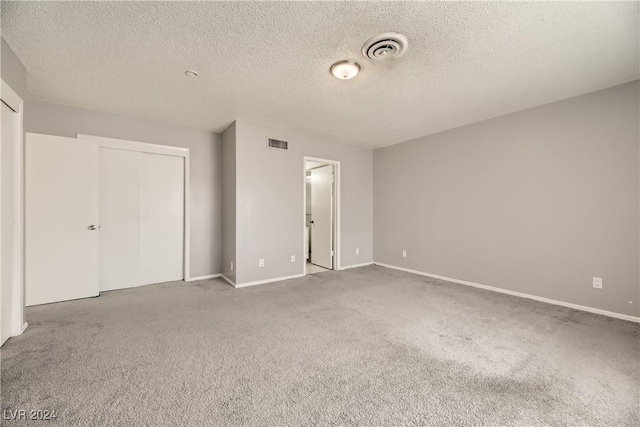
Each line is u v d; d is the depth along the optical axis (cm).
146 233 388
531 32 191
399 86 274
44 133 316
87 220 325
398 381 171
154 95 298
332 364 189
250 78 259
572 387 165
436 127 407
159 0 163
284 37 199
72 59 227
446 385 167
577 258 296
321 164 529
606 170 277
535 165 326
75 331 235
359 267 516
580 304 294
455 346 215
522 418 140
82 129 337
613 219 273
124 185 370
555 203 311
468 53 216
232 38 200
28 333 229
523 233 337
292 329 244
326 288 377
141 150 376
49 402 148
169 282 402
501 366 187
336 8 170
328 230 511
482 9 169
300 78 259
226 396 156
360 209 533
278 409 146
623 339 225
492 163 366
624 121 266
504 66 236
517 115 341
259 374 177
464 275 400
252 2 165
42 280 302
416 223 468
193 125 402
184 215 413
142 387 162
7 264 216
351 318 270
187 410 144
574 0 161
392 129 419
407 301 322
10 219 219
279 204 421
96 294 332
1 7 166
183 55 222
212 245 434
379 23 183
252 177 394
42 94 296
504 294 349
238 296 339
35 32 192
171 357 195
